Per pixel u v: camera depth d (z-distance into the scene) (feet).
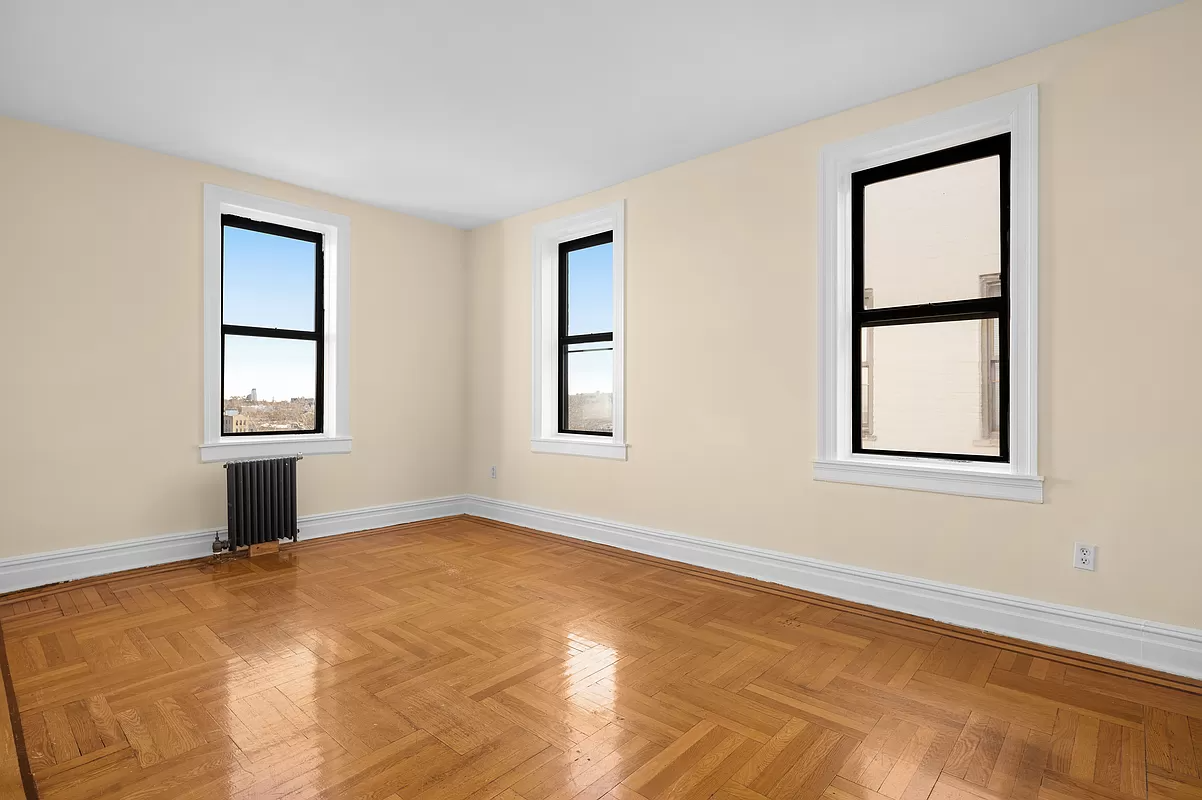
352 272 15.96
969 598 9.67
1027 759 6.21
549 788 5.68
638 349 14.26
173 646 8.82
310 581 11.92
